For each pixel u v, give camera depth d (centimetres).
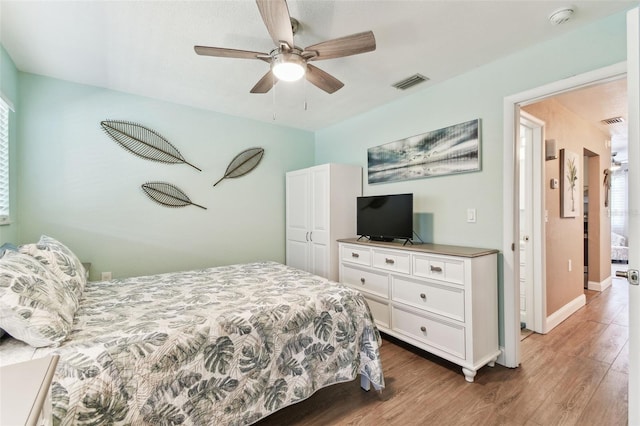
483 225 238
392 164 315
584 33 186
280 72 180
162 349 125
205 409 132
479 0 164
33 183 251
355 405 181
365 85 274
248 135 372
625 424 162
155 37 199
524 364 226
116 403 112
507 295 223
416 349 253
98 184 280
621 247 627
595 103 314
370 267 278
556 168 310
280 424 165
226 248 357
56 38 199
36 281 125
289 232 397
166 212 316
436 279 222
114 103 286
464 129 248
